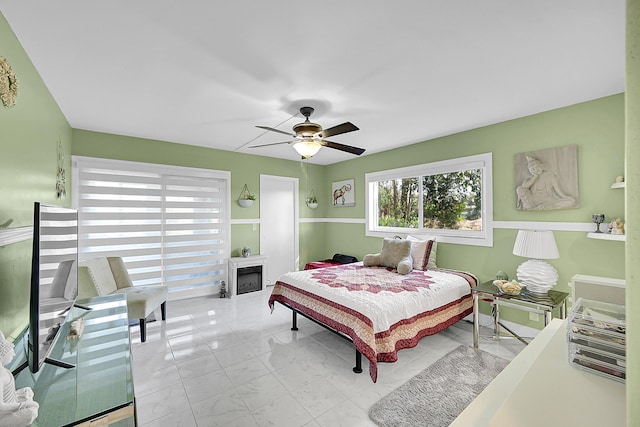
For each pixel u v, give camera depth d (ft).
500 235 10.84
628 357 1.52
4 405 2.89
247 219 16.71
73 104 9.24
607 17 5.21
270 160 17.58
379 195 16.38
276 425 5.92
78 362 4.70
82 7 4.97
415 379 7.50
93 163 12.18
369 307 7.65
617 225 8.03
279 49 6.26
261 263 16.12
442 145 12.76
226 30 5.63
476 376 7.63
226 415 6.20
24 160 6.29
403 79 7.55
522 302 8.28
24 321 6.20
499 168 10.85
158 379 7.54
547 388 2.89
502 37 5.82
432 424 5.94
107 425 3.63
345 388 7.14
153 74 7.33
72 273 5.78
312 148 9.46
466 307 10.07
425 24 5.44
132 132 12.42
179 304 13.92
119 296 8.42
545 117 9.70
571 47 6.15
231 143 14.40
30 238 6.59
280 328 11.02
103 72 7.22
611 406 2.60
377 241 16.05
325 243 19.98
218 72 7.22
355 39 5.90
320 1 4.85
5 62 5.08
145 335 9.77
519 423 2.42
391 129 11.75
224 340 9.92
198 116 10.37
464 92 8.33
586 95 8.51
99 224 12.47
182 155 14.44
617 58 6.57
